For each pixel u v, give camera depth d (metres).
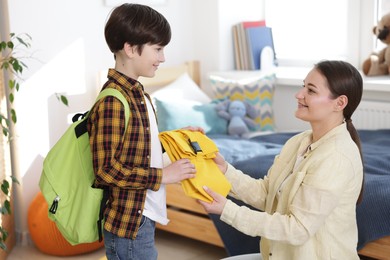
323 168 1.82
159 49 1.92
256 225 1.84
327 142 1.87
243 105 3.92
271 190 2.05
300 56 4.44
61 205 1.93
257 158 3.16
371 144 3.39
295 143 2.06
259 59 4.36
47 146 3.66
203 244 3.54
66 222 1.95
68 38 3.71
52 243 3.38
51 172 1.93
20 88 3.50
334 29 4.23
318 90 1.88
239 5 4.42
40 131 3.62
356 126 3.86
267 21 4.57
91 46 3.84
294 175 1.92
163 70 4.17
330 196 1.80
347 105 1.90
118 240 1.90
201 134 2.06
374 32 3.87
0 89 3.23
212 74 4.30
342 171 1.82
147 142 1.88
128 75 1.93
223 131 3.88
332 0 4.20
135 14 1.87
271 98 4.10
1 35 3.46
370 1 3.99
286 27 4.47
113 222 1.88
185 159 1.92
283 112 4.22
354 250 1.93
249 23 4.36
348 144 1.87
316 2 4.28
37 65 3.57
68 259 3.39
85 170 1.90
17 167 3.55
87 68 3.83
